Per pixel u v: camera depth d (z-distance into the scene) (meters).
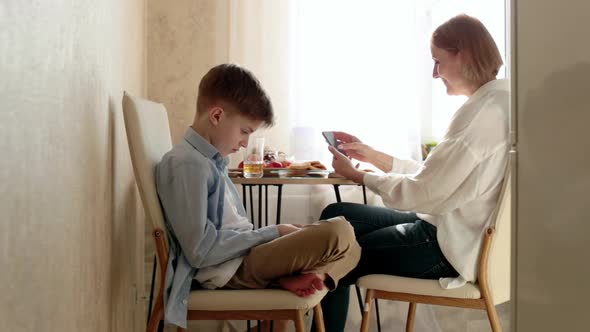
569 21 0.82
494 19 2.48
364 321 1.55
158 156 1.45
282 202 2.44
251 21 2.41
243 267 1.31
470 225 1.51
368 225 1.87
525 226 0.93
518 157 0.95
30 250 0.71
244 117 1.40
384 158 2.03
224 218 1.39
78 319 1.01
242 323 2.28
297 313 1.25
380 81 2.49
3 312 0.61
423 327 2.37
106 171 1.34
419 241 1.55
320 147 2.44
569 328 0.83
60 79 0.87
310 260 1.26
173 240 1.30
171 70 2.42
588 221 0.79
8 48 0.62
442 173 1.51
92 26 1.15
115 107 1.51
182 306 1.24
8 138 0.62
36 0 0.73
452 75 1.66
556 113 0.85
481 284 1.46
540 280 0.90
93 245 1.15
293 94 2.44
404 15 2.50
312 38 2.46
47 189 0.79
